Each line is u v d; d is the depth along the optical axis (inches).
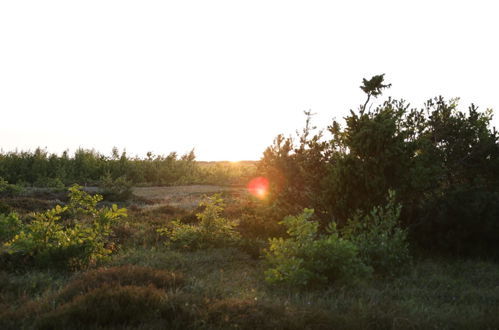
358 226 374.3
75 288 240.5
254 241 398.3
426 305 253.1
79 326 194.7
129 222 518.9
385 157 406.6
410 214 421.4
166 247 400.8
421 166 405.1
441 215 396.2
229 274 318.0
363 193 418.6
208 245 401.1
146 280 259.4
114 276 259.0
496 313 230.2
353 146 422.9
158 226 495.2
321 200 435.5
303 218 318.3
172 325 196.7
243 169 1599.4
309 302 240.4
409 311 232.8
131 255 362.9
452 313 235.3
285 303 230.4
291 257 303.4
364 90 431.5
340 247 294.4
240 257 367.2
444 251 401.7
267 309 214.7
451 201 405.1
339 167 418.0
